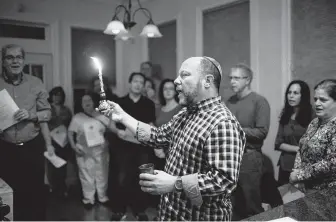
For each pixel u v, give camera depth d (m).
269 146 2.35
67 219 2.62
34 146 2.62
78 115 3.01
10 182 2.52
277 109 2.30
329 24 2.01
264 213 0.99
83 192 2.98
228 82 2.73
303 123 2.12
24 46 2.97
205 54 2.98
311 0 2.10
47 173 2.90
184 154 1.17
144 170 1.08
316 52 2.09
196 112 1.24
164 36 3.53
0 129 2.37
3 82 2.50
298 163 1.85
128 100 2.88
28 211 2.59
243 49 2.60
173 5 3.33
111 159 2.96
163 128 1.41
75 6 3.32
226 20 2.75
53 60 3.17
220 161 1.05
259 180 2.27
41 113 2.68
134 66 3.86
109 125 2.81
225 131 1.08
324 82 1.79
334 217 0.93
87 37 3.44
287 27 2.25
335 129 1.61
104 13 3.55
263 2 2.41
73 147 2.99
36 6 3.05
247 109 2.35
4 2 2.87
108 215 2.74
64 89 3.23
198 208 1.16
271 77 2.35
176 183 1.05
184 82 1.22
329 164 1.56
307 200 1.11
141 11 3.76
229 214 1.22
